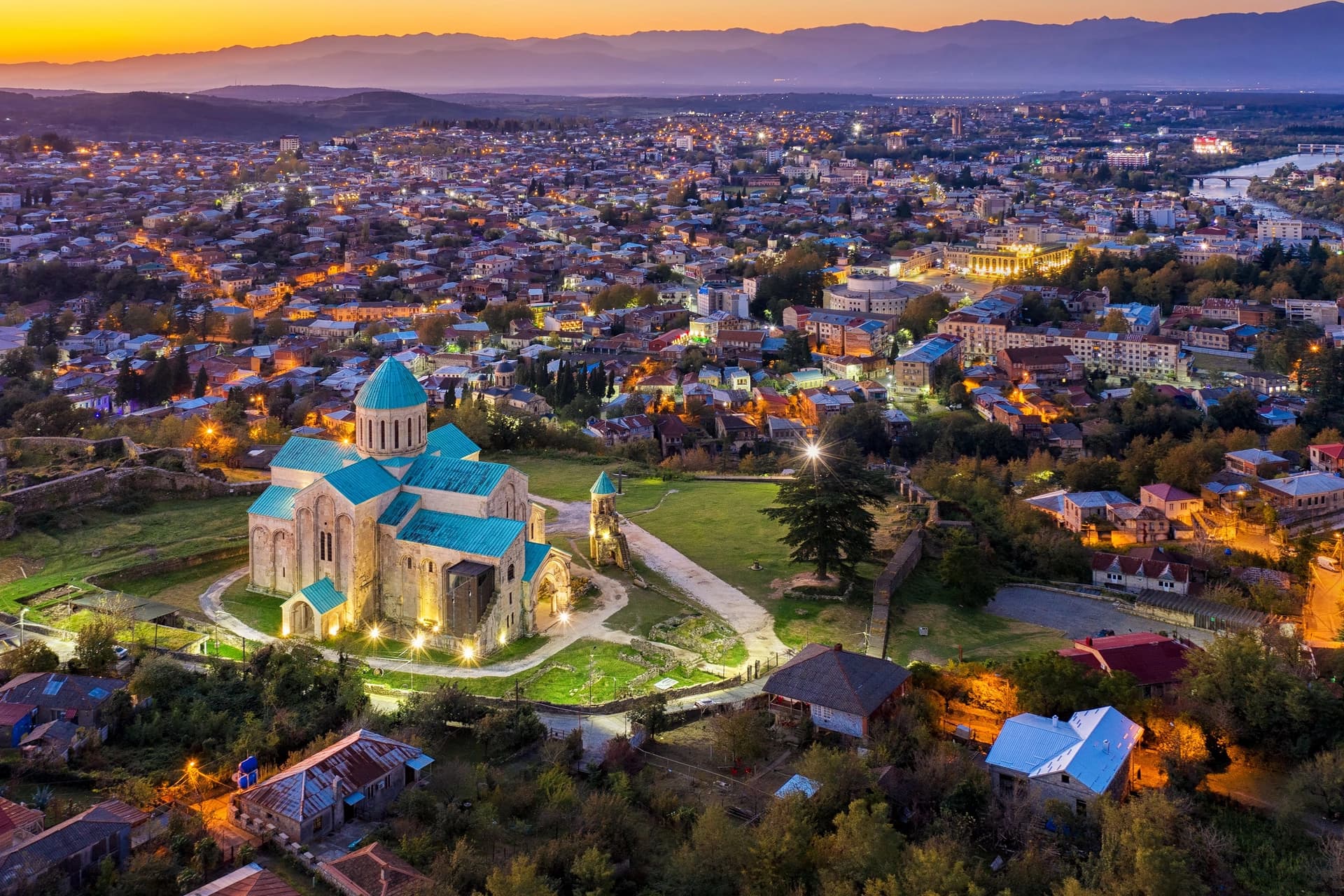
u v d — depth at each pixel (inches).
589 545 7062.0
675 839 4018.2
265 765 4323.3
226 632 5703.7
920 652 5797.2
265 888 3361.2
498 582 5590.6
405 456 6156.5
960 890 3555.6
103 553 6707.7
